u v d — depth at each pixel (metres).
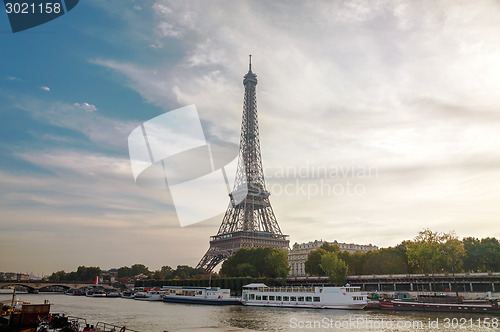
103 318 112.75
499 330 86.88
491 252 184.25
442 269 190.75
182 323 100.81
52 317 62.31
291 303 144.50
